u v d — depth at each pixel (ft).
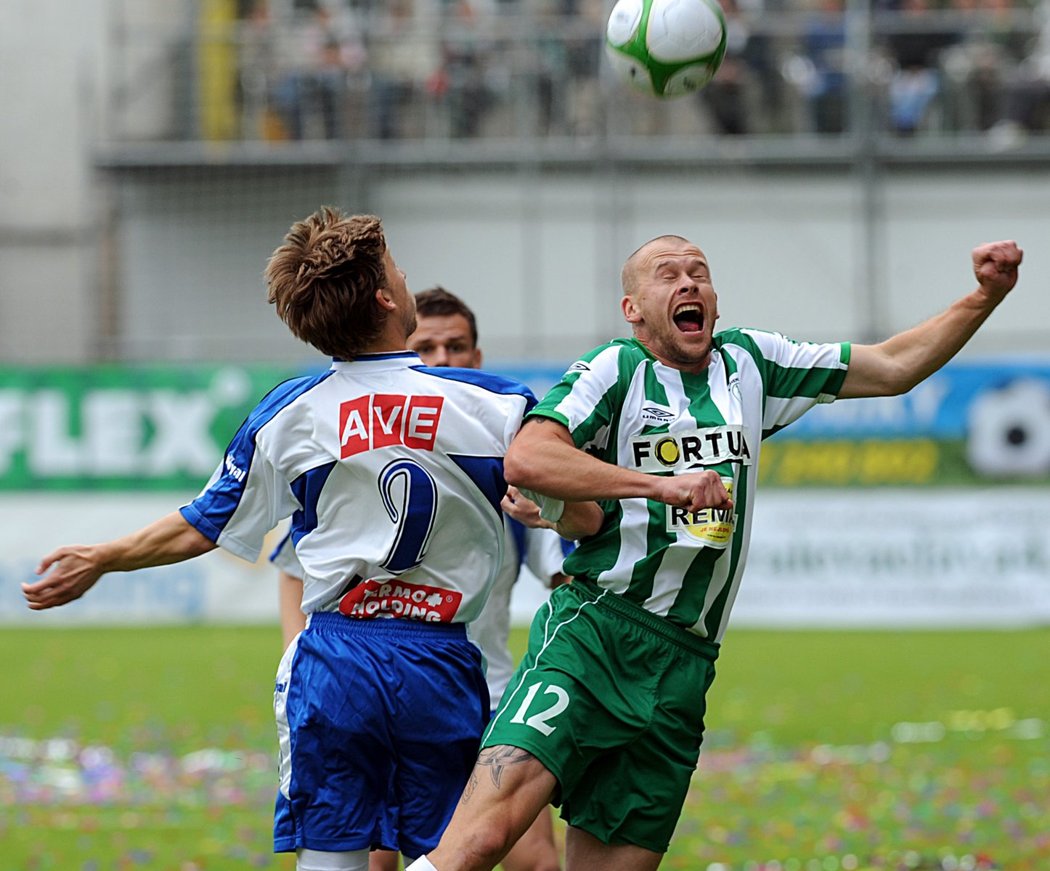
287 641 56.95
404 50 242.37
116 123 242.58
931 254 236.84
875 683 157.99
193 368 213.46
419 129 238.89
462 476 50.34
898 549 210.38
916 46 239.91
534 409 50.85
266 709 142.82
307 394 51.19
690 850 86.28
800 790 104.83
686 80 62.75
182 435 213.25
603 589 52.54
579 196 236.22
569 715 50.47
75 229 253.85
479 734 50.88
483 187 237.25
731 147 235.61
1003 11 241.14
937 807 97.76
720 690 153.89
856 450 210.59
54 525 212.84
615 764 52.03
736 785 106.93
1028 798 100.68
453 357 66.64
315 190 240.73
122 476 213.25
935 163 236.43
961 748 121.08
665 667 52.13
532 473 48.65
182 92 244.63
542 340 235.20
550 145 236.43
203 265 239.71
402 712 49.44
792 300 237.04
